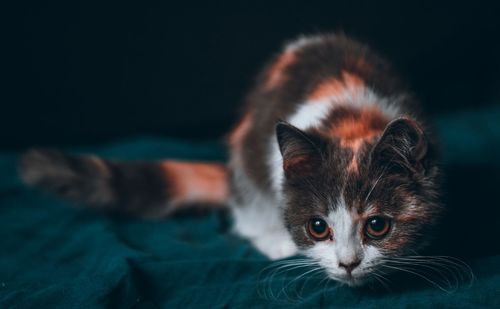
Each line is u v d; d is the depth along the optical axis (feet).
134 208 1.88
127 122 2.62
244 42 2.56
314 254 1.43
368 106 1.58
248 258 1.63
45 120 2.57
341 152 1.43
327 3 2.54
